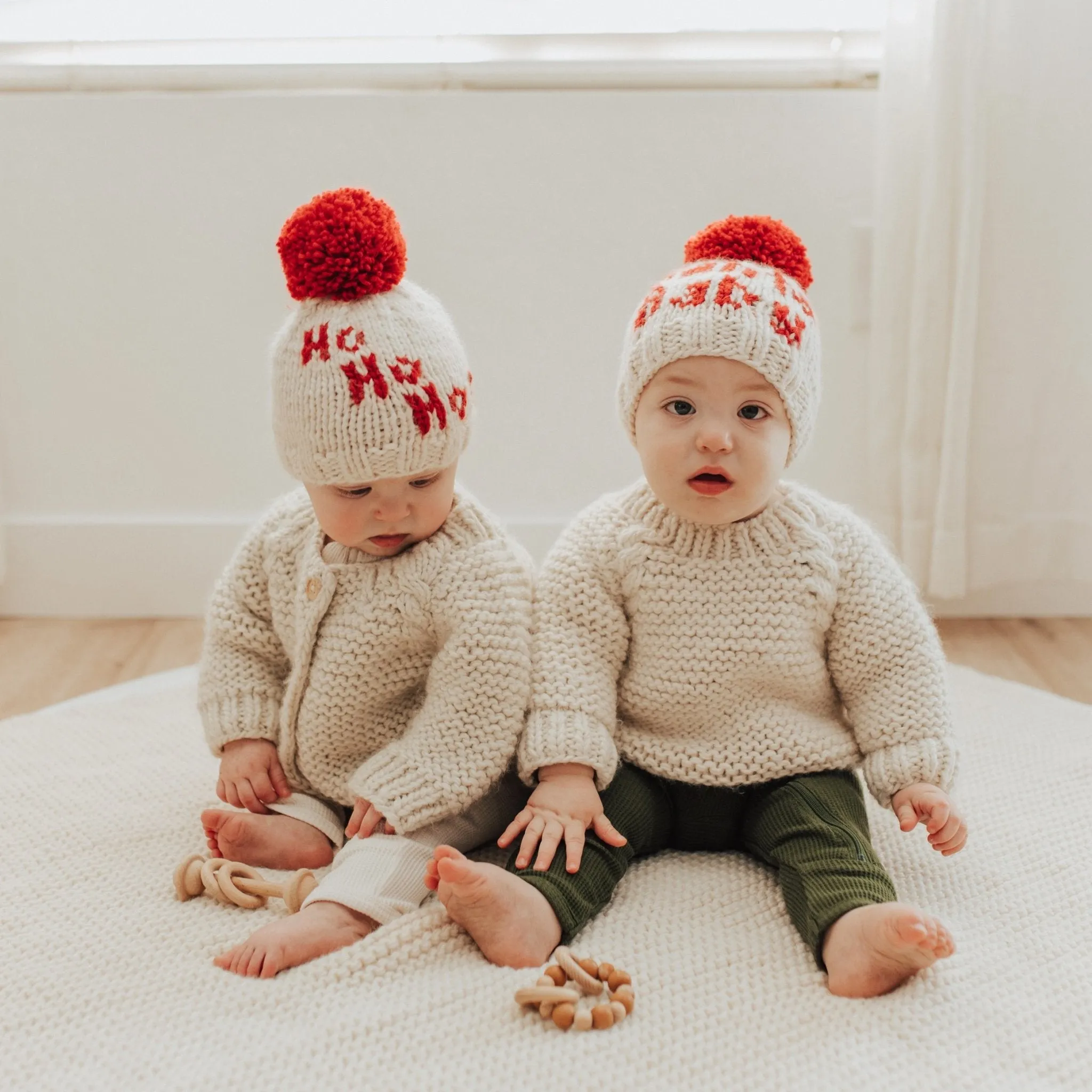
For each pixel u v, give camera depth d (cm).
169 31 171
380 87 169
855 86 167
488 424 179
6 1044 77
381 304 93
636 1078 73
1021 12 148
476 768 96
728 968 84
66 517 180
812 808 94
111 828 107
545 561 107
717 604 98
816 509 101
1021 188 154
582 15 170
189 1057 75
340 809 106
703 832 102
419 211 171
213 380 176
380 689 101
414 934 86
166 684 146
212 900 95
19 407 176
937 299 155
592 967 82
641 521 101
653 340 94
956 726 109
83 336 174
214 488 180
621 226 171
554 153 168
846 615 99
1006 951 87
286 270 93
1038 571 169
